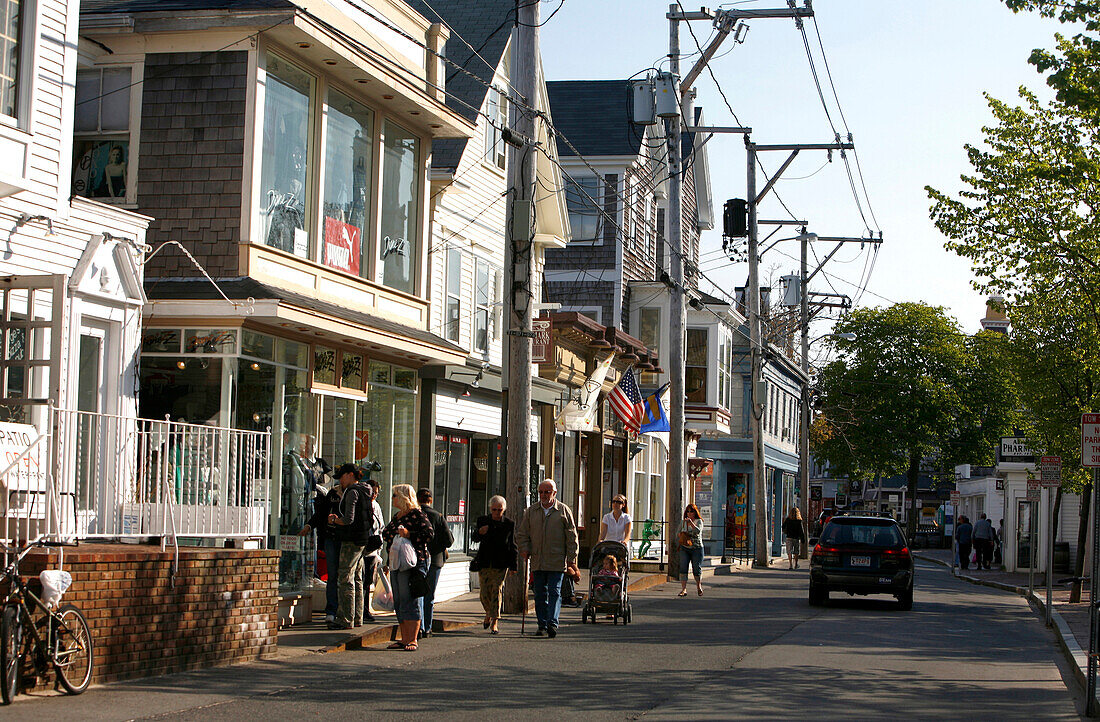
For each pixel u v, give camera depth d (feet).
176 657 40.06
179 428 49.78
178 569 40.22
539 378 85.15
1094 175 73.67
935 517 333.21
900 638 59.31
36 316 44.32
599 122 123.13
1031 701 41.24
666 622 63.67
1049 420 93.50
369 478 63.62
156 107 55.16
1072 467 92.38
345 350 60.95
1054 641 62.59
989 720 36.88
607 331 100.48
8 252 42.86
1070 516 151.23
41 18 43.88
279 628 52.03
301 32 54.29
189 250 54.13
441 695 37.83
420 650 48.32
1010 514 147.64
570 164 121.39
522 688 39.68
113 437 46.47
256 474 52.47
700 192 147.33
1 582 34.53
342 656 45.75
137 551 38.86
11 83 42.22
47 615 34.30
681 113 94.68
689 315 140.26
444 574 71.26
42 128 44.16
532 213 61.52
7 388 42.60
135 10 54.44
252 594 43.86
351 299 61.26
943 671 47.96
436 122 67.87
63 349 41.01
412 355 64.39
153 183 54.75
